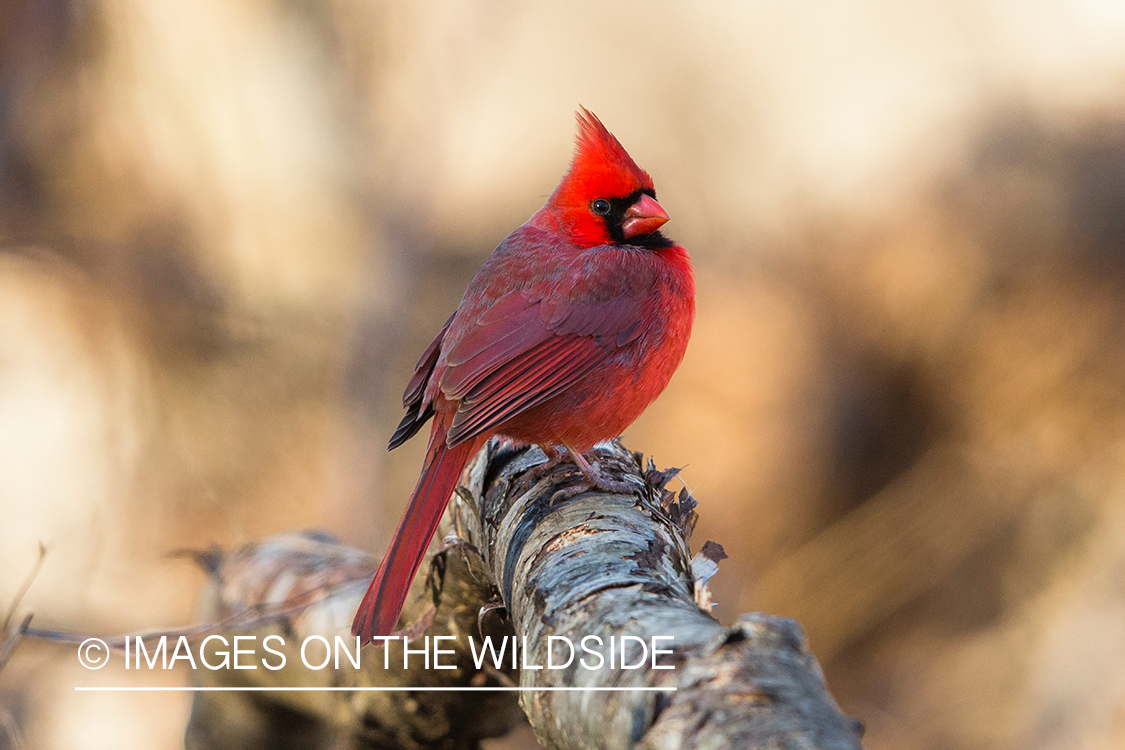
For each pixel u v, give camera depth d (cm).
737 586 1306
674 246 630
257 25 1262
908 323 1336
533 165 1620
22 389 997
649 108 1627
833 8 1566
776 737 222
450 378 553
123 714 986
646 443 1417
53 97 1109
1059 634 1165
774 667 243
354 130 1348
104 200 1108
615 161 616
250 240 1231
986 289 1294
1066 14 1459
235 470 1034
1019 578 1207
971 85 1451
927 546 1248
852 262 1412
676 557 374
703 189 1566
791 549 1330
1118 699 1123
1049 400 1241
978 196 1344
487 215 1614
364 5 1359
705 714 237
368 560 588
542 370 554
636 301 571
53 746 928
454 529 529
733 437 1388
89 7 1118
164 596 977
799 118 1556
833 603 1262
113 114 1135
